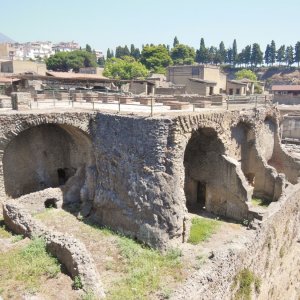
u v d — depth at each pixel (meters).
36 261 14.86
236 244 17.31
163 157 19.17
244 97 30.67
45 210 22.72
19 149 23.12
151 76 77.31
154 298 14.38
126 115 20.92
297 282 25.36
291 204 23.80
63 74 50.00
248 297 17.33
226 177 23.42
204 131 23.31
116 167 21.14
